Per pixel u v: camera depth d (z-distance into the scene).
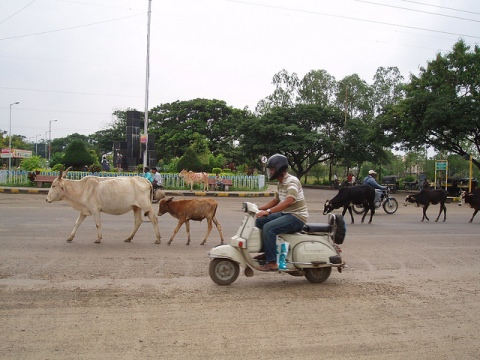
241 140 49.56
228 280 6.54
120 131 67.94
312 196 31.30
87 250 8.79
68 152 30.05
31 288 6.09
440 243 11.18
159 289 6.25
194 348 4.26
